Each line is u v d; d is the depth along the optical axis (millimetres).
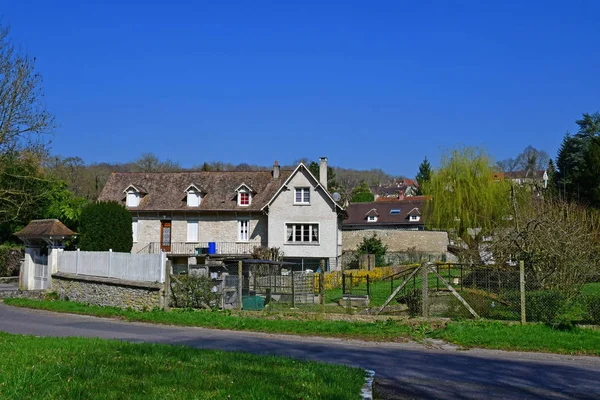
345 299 25891
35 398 7297
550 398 9898
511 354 14742
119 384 8141
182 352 11266
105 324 20688
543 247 19703
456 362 13328
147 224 50844
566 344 15250
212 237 50062
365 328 18031
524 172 81625
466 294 20469
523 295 17750
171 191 51969
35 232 32000
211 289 22766
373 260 45562
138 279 24484
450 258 55688
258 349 14664
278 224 48188
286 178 51031
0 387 7680
